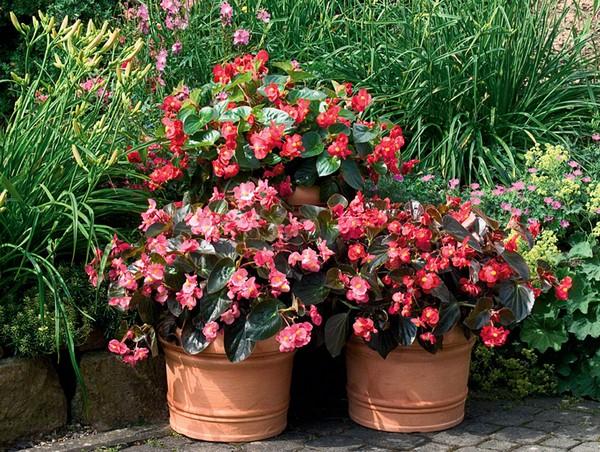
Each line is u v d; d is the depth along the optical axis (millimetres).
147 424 3631
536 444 3498
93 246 3459
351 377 3654
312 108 3648
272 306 3369
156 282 3398
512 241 3498
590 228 4168
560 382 3936
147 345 3611
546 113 4488
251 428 3502
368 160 3664
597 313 3875
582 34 4734
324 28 4688
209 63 4457
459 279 3512
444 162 4277
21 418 3482
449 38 4566
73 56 3596
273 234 3400
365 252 3467
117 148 3545
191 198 3760
